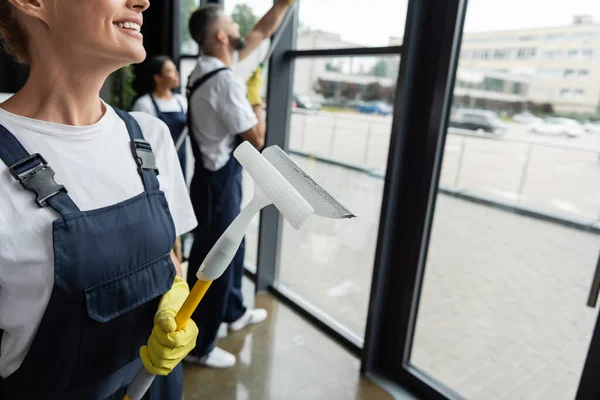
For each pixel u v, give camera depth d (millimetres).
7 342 606
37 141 590
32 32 574
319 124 2143
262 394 1683
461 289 2174
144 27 3180
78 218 582
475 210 2354
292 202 482
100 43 567
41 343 593
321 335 2094
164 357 608
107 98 2762
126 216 645
